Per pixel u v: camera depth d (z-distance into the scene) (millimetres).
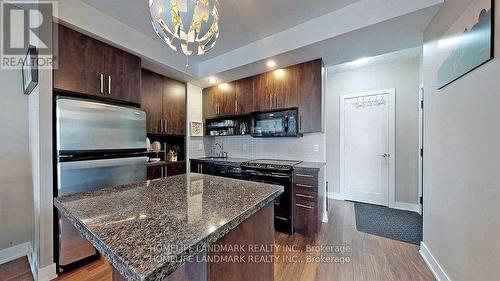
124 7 2021
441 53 1662
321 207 2744
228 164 3170
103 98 2197
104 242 661
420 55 3293
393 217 3092
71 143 1831
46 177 1732
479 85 1208
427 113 1969
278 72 3051
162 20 1386
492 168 1103
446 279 1588
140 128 2408
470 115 1296
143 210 958
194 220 840
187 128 3688
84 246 1940
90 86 2070
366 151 3824
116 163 2139
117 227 775
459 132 1423
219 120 3865
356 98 3926
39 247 1703
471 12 1257
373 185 3754
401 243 2309
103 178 2035
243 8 2045
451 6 1509
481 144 1193
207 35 1492
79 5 1917
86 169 1919
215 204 1047
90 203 1059
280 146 3461
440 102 1704
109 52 2236
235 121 3697
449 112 1557
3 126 1998
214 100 3822
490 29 1094
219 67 3150
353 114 3951
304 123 2830
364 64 3682
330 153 4176
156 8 1354
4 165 2010
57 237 1812
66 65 1897
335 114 4129
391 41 2219
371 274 1785
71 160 1833
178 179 1701
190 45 1644
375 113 3744
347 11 2029
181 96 3594
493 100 1094
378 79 3719
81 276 1795
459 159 1422
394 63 3586
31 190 2135
